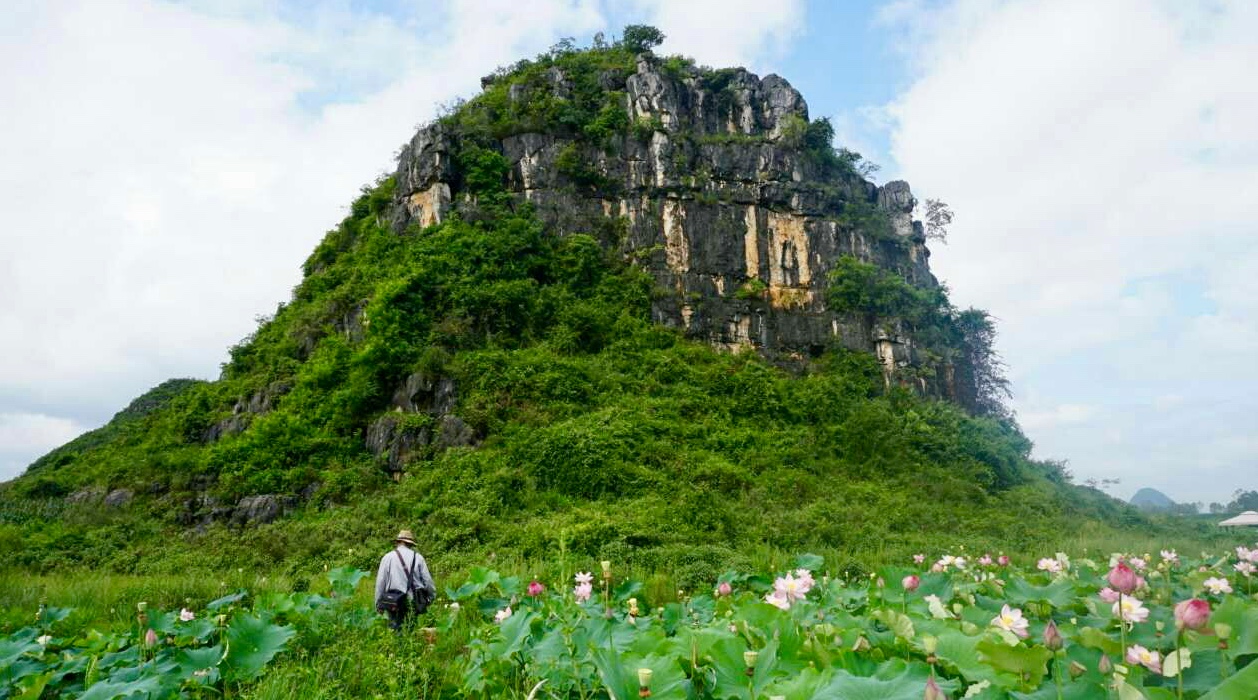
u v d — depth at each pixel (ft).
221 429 102.78
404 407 94.17
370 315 102.12
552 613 17.06
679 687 10.45
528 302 111.86
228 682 15.38
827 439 103.55
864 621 15.35
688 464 82.33
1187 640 11.80
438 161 123.95
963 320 150.00
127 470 96.63
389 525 67.82
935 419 117.39
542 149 134.00
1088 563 25.11
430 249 112.88
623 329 116.88
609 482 75.77
